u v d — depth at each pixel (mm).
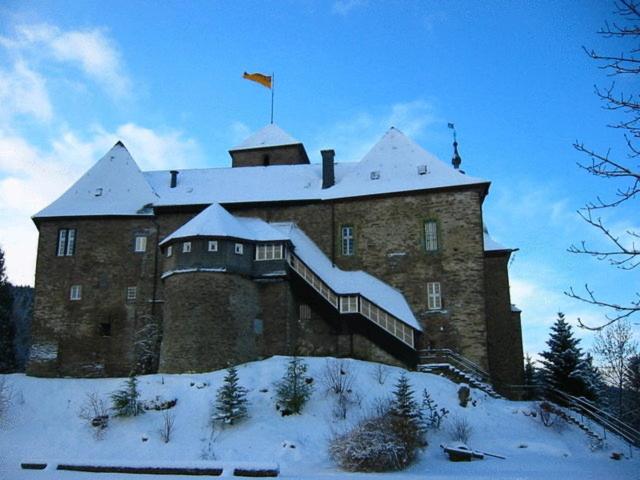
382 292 33938
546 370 35219
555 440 23766
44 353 35719
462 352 32875
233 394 24906
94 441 23734
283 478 16375
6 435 24641
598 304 9398
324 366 28406
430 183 35531
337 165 40938
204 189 39250
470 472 18000
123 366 35281
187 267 31391
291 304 32875
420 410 23828
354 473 18297
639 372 37750
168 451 22422
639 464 19578
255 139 47438
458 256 34156
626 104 9414
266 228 34188
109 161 40844
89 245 37250
